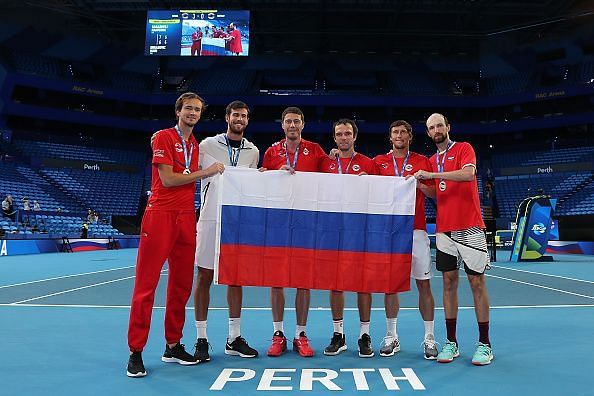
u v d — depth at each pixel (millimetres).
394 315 4141
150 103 33281
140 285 3523
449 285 4035
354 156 4562
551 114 33844
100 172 30359
